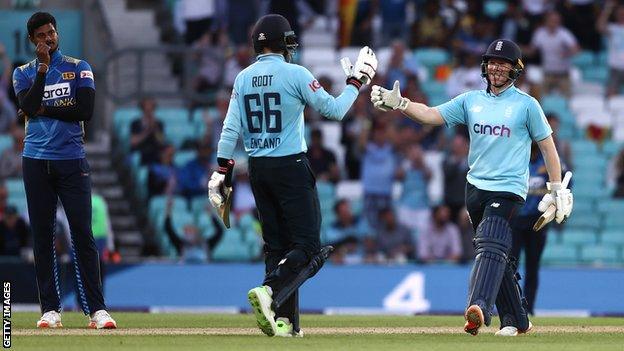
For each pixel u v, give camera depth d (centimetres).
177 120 6894
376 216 6450
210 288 5375
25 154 3178
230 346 2620
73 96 3155
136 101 7069
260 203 2975
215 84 7050
